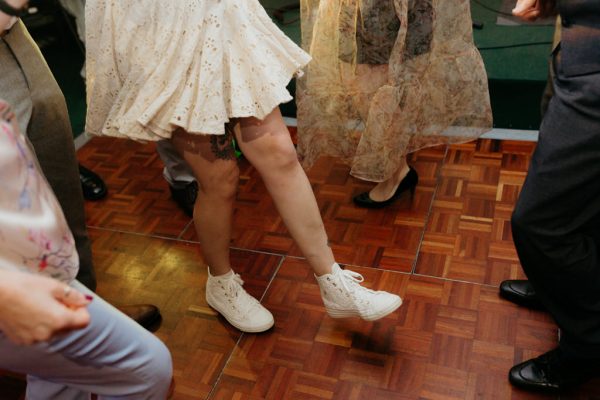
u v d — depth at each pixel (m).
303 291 1.88
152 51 1.31
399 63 1.74
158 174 2.49
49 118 1.38
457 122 2.02
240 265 2.00
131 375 1.03
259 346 1.72
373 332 1.72
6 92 1.29
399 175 2.10
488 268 1.87
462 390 1.54
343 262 1.96
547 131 1.25
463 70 1.89
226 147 1.45
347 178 2.32
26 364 0.94
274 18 3.06
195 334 1.78
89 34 1.40
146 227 2.21
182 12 1.26
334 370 1.63
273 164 1.43
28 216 0.85
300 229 1.52
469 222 2.05
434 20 1.76
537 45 2.64
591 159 1.18
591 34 1.13
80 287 0.97
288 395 1.58
